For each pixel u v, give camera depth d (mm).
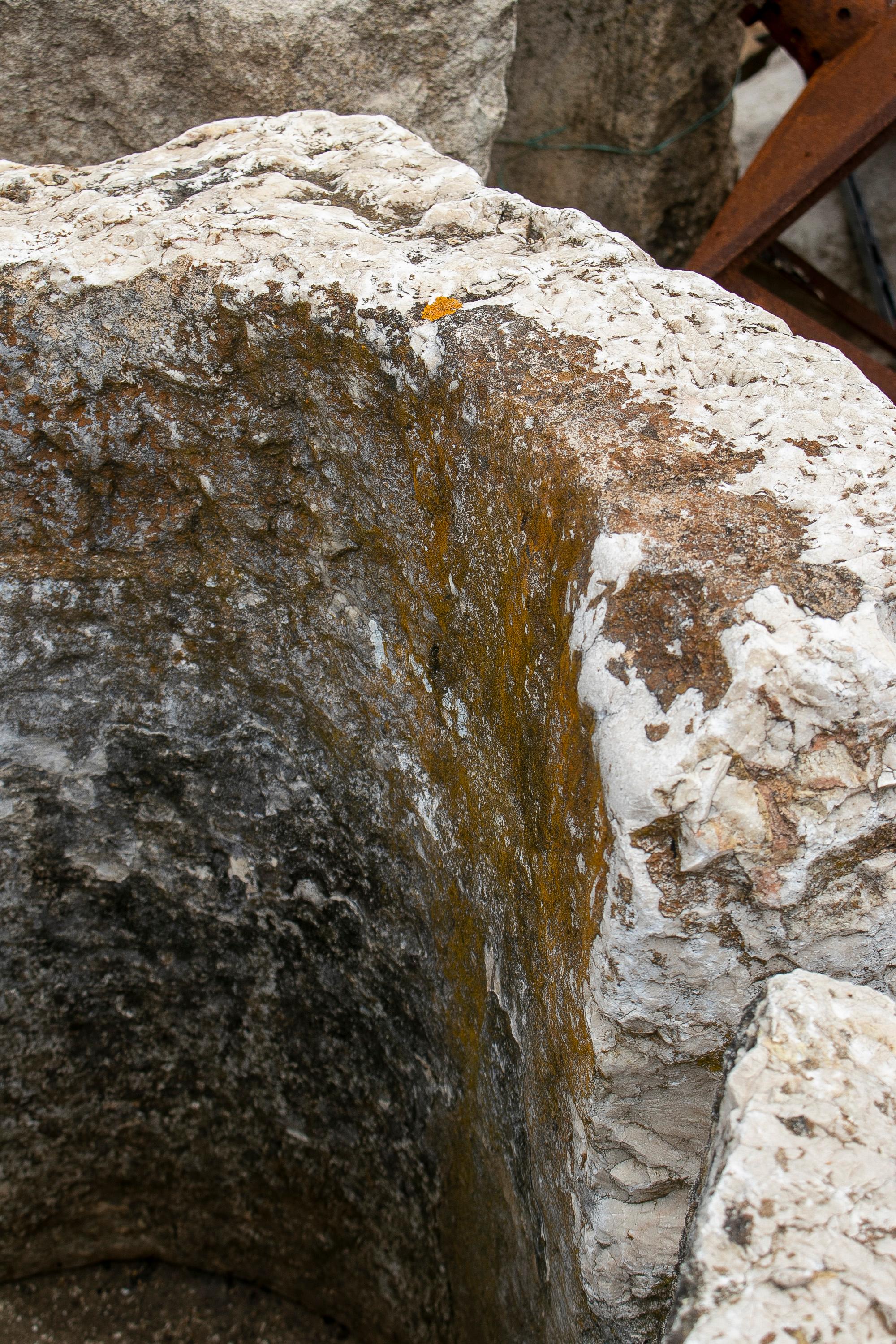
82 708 1765
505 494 1196
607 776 991
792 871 973
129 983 2074
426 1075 1827
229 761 1795
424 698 1490
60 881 1956
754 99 4055
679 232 3430
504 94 2379
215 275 1383
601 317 1267
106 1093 2203
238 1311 2410
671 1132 1158
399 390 1312
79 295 1421
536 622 1165
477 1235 1748
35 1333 2369
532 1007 1322
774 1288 792
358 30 2168
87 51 2156
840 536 1026
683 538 1027
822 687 946
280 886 1883
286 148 1638
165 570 1627
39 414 1495
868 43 2436
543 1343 1484
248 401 1448
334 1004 1951
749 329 1296
